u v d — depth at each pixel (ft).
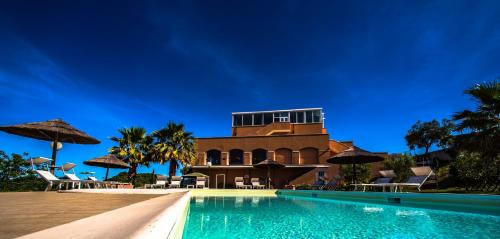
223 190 66.03
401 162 83.30
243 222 21.17
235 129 132.46
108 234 6.35
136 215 10.48
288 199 50.31
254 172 104.73
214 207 34.04
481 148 40.96
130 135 90.02
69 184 53.93
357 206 34.40
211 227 18.88
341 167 94.32
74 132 56.95
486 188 44.91
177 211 11.82
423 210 28.66
